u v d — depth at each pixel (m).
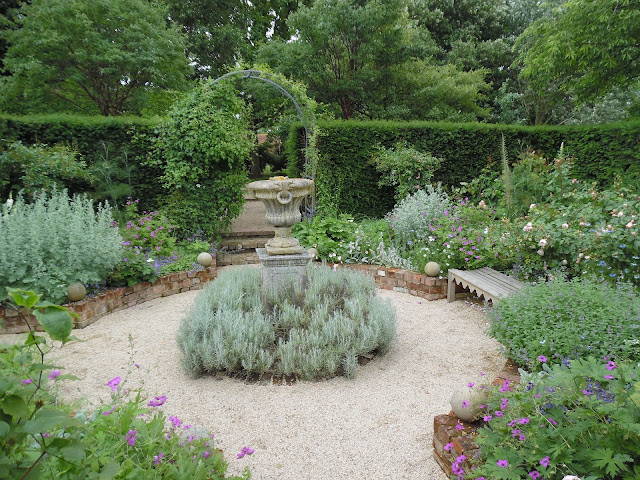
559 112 16.98
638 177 7.75
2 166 6.17
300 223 7.41
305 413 2.91
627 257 4.13
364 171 8.55
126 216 6.80
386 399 3.09
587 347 2.66
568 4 8.46
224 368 3.46
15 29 12.20
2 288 4.22
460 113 15.02
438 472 2.33
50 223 4.62
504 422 1.94
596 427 1.70
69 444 1.02
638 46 8.76
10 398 0.95
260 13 18.45
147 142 7.60
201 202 7.23
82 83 12.35
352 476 2.31
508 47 17.19
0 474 0.91
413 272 5.70
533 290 3.43
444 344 4.05
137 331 4.41
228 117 7.51
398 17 13.55
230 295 3.97
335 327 3.48
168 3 15.07
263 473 2.33
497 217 6.80
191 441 1.95
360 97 14.28
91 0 11.53
